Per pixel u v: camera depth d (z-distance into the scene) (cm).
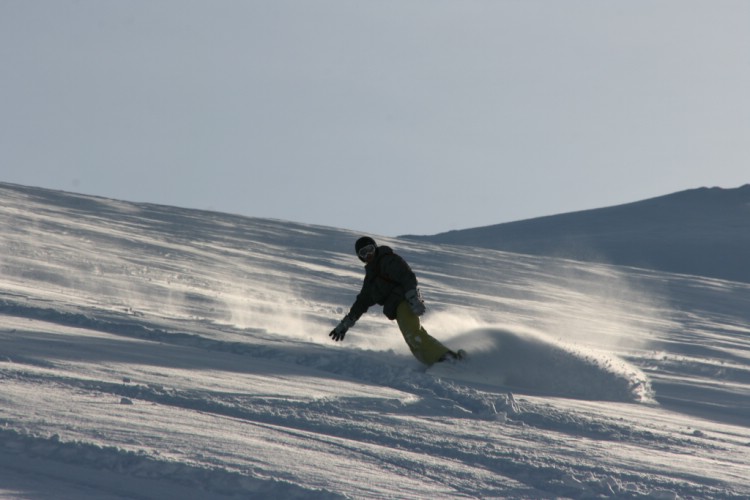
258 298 5753
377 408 1714
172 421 1316
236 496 998
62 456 1055
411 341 2594
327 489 1045
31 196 12162
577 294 11112
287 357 2306
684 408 2617
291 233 13162
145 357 1956
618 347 5919
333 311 5294
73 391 1448
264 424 1414
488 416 1802
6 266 4912
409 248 13838
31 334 2073
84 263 6022
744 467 1582
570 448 1557
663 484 1345
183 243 9625
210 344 2425
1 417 1189
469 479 1230
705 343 7081
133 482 1003
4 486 938
